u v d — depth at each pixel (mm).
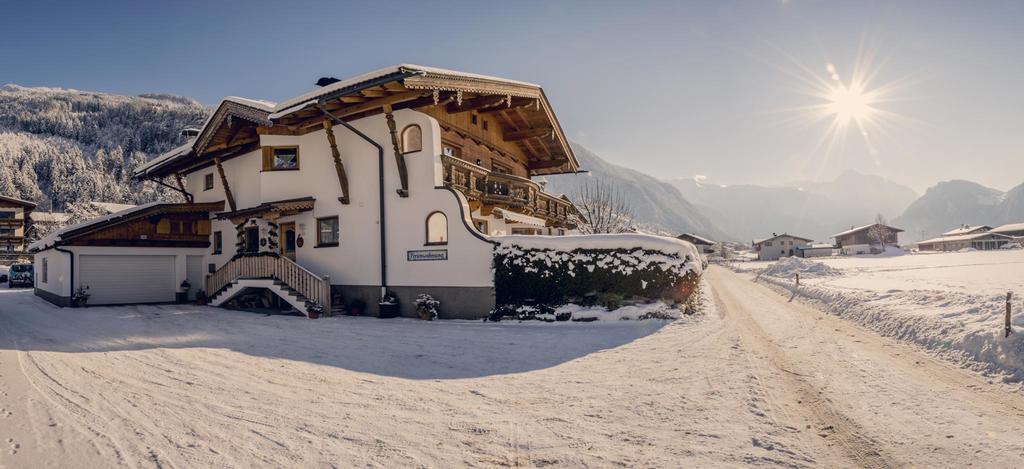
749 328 12500
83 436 5359
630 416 5945
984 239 101062
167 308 19750
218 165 20953
